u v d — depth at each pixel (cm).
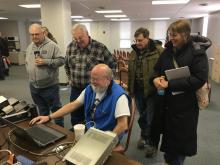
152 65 230
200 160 247
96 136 119
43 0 566
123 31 1376
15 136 150
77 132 141
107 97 170
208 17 925
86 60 243
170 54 172
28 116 185
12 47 1201
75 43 251
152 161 240
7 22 1253
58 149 133
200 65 156
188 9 762
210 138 299
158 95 179
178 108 166
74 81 253
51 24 573
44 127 163
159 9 772
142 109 254
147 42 234
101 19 1241
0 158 123
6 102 193
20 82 664
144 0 579
